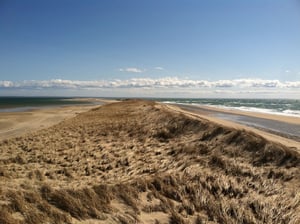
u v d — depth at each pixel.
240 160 9.76
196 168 9.84
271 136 18.11
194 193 8.04
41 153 15.89
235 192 7.96
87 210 6.36
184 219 6.69
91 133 21.56
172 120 18.91
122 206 6.99
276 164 8.85
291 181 7.74
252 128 24.95
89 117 32.53
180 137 15.38
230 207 7.23
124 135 19.38
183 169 10.30
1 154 15.80
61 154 15.60
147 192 7.89
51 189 7.12
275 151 9.37
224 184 8.30
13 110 59.22
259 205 7.15
